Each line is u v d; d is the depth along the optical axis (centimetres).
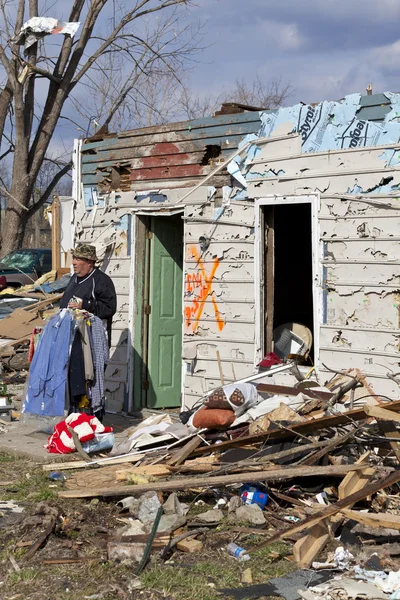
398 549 474
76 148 1102
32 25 1945
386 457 582
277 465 573
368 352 763
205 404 688
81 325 783
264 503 562
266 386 738
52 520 534
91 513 561
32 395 802
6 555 491
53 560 481
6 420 886
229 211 889
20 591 442
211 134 915
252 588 434
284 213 1148
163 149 974
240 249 880
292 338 891
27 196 2242
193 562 477
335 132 791
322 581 442
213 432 678
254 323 864
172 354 1051
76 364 779
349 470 525
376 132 761
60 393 776
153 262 1027
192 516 546
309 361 870
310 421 583
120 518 556
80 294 818
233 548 492
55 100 2191
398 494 553
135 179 1012
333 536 493
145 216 1020
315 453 572
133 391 1014
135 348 1015
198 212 924
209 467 607
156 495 560
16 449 741
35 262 2059
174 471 620
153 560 479
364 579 443
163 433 696
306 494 568
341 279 785
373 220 761
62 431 732
